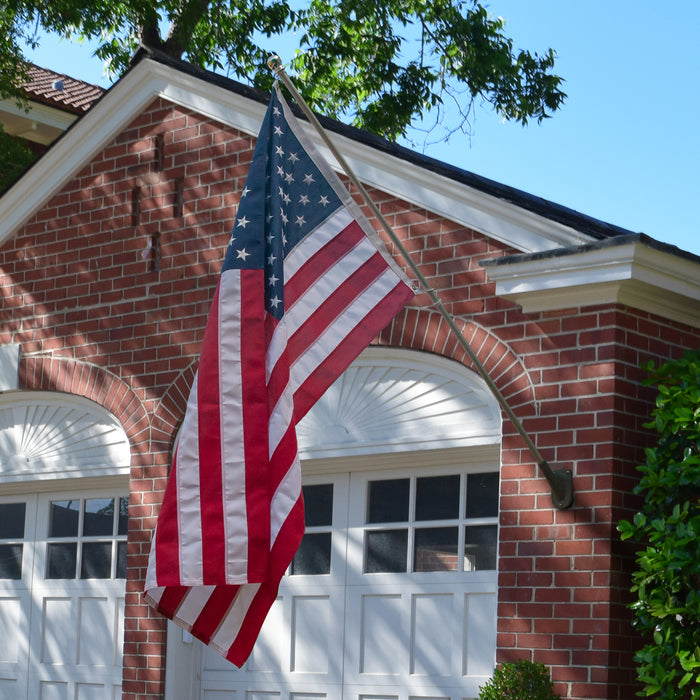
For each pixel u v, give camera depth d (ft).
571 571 23.27
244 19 61.16
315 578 28.94
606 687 22.39
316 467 28.89
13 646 34.81
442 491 27.27
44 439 34.27
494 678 23.00
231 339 21.15
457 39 60.85
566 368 24.21
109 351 32.37
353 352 21.86
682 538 21.04
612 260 22.98
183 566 20.24
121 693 31.91
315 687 28.35
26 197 34.71
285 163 22.52
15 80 52.85
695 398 22.02
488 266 24.61
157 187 32.19
